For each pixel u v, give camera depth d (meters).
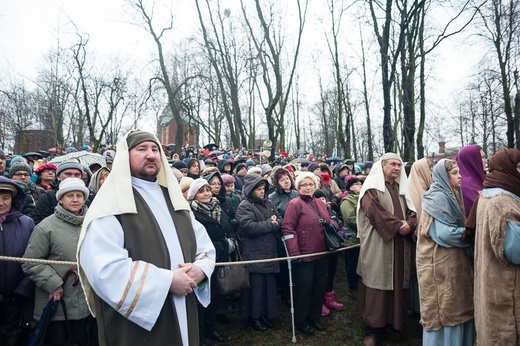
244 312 3.87
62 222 2.94
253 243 3.85
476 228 2.61
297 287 3.81
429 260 2.96
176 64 20.61
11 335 2.71
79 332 2.90
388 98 7.40
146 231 1.72
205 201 3.64
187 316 1.76
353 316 4.28
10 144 28.30
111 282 1.54
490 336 2.42
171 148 19.94
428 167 4.06
